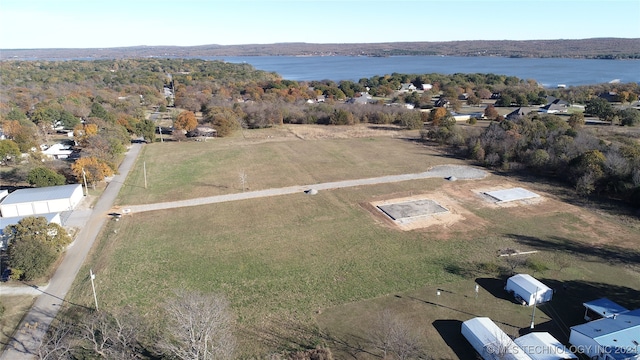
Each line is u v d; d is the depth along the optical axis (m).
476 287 34.81
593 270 38.25
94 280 36.78
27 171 63.12
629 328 28.27
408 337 28.30
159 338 28.97
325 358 26.84
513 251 41.56
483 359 27.09
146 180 65.94
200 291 34.78
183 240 44.84
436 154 82.06
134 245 43.62
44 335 29.58
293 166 73.81
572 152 66.06
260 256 41.28
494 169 71.00
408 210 52.75
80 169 59.31
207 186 62.97
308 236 45.72
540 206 53.75
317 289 35.53
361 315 31.97
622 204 54.12
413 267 39.03
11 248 36.62
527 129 82.31
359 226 48.19
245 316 31.84
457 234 45.88
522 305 33.16
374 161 76.81
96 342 27.52
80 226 48.44
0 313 30.73
